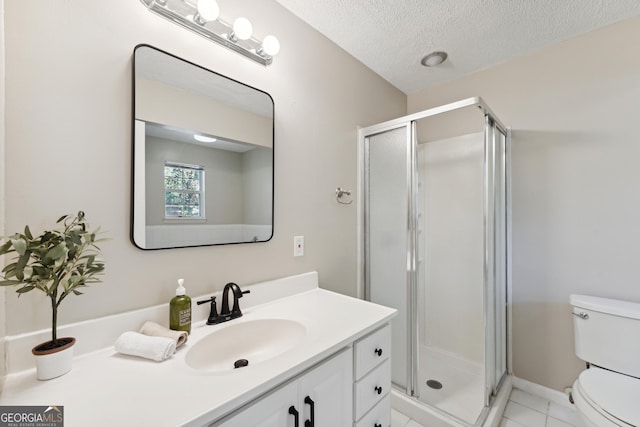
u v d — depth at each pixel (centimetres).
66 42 82
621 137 153
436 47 178
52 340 74
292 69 147
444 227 189
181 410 59
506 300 190
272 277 138
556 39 170
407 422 157
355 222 190
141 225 96
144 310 95
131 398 63
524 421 156
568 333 169
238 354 105
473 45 176
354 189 189
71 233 70
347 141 183
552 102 175
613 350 141
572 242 168
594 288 160
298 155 151
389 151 180
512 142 189
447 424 145
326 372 89
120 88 92
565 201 170
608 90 157
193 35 110
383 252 183
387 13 148
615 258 154
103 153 89
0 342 69
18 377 71
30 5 76
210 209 115
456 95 216
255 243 131
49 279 68
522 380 185
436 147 188
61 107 81
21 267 62
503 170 186
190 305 98
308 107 156
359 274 193
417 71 207
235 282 123
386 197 182
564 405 169
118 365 78
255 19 129
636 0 137
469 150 173
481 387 170
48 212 79
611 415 107
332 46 172
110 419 56
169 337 87
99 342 86
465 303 181
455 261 185
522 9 144
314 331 99
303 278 149
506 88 193
